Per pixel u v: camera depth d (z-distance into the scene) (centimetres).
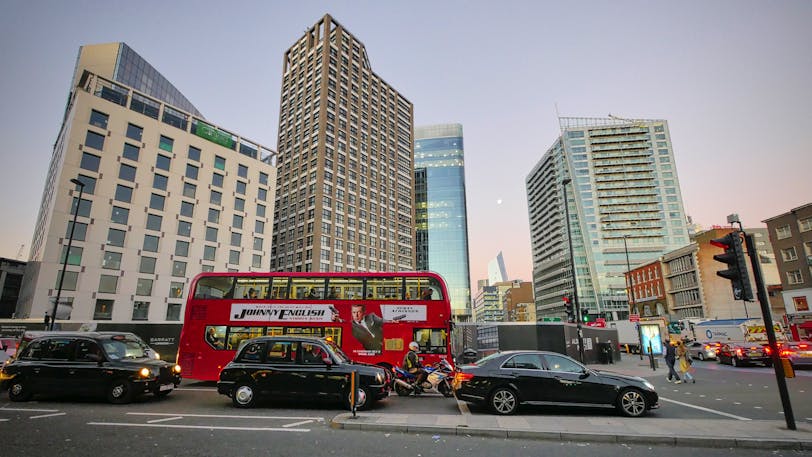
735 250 835
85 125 4572
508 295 16325
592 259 9756
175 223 5166
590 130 10844
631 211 9975
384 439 718
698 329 3816
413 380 1298
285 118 8994
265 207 6347
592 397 932
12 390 1084
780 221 4403
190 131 5638
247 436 727
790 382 1614
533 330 2709
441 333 1470
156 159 5128
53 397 1164
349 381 1002
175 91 9281
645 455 631
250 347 1070
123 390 1066
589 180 10400
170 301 4953
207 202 5562
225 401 1129
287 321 1506
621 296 9412
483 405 1087
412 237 9894
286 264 7700
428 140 14488
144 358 1188
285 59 9656
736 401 1159
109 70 7575
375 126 9456
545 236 12375
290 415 931
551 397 939
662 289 6619
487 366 987
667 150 10356
